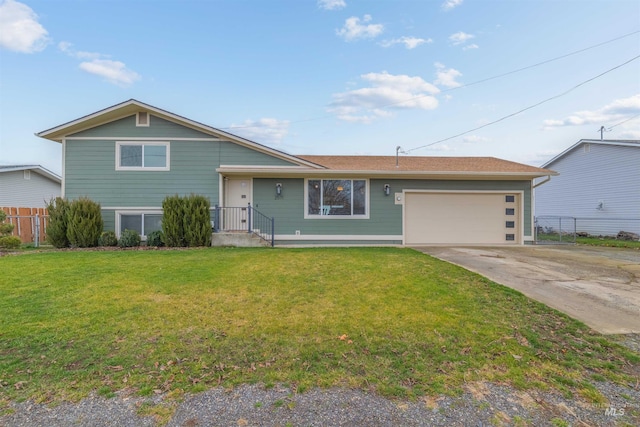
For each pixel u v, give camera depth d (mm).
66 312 3977
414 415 2182
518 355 3021
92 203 10164
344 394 2412
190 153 11148
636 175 14484
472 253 9062
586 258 8234
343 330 3543
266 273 6027
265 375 2658
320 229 11508
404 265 6746
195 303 4379
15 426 2041
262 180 11500
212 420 2123
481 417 2162
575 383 2580
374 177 11578
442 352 3068
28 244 11078
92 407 2240
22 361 2844
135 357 2938
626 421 2131
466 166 12227
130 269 6250
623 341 3328
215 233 10398
